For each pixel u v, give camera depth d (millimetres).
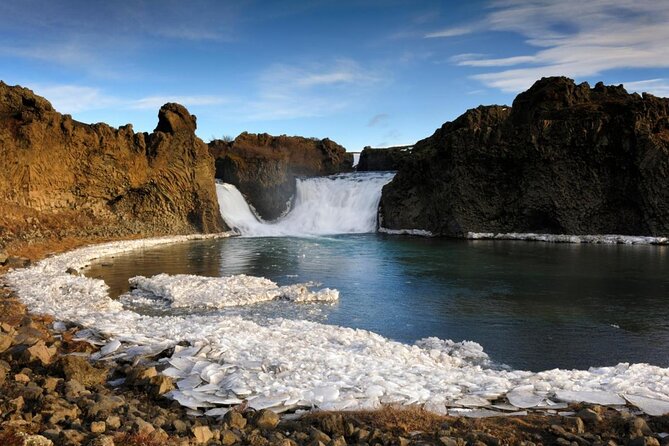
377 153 96500
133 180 63656
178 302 26625
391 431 10594
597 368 17062
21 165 52281
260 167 82812
